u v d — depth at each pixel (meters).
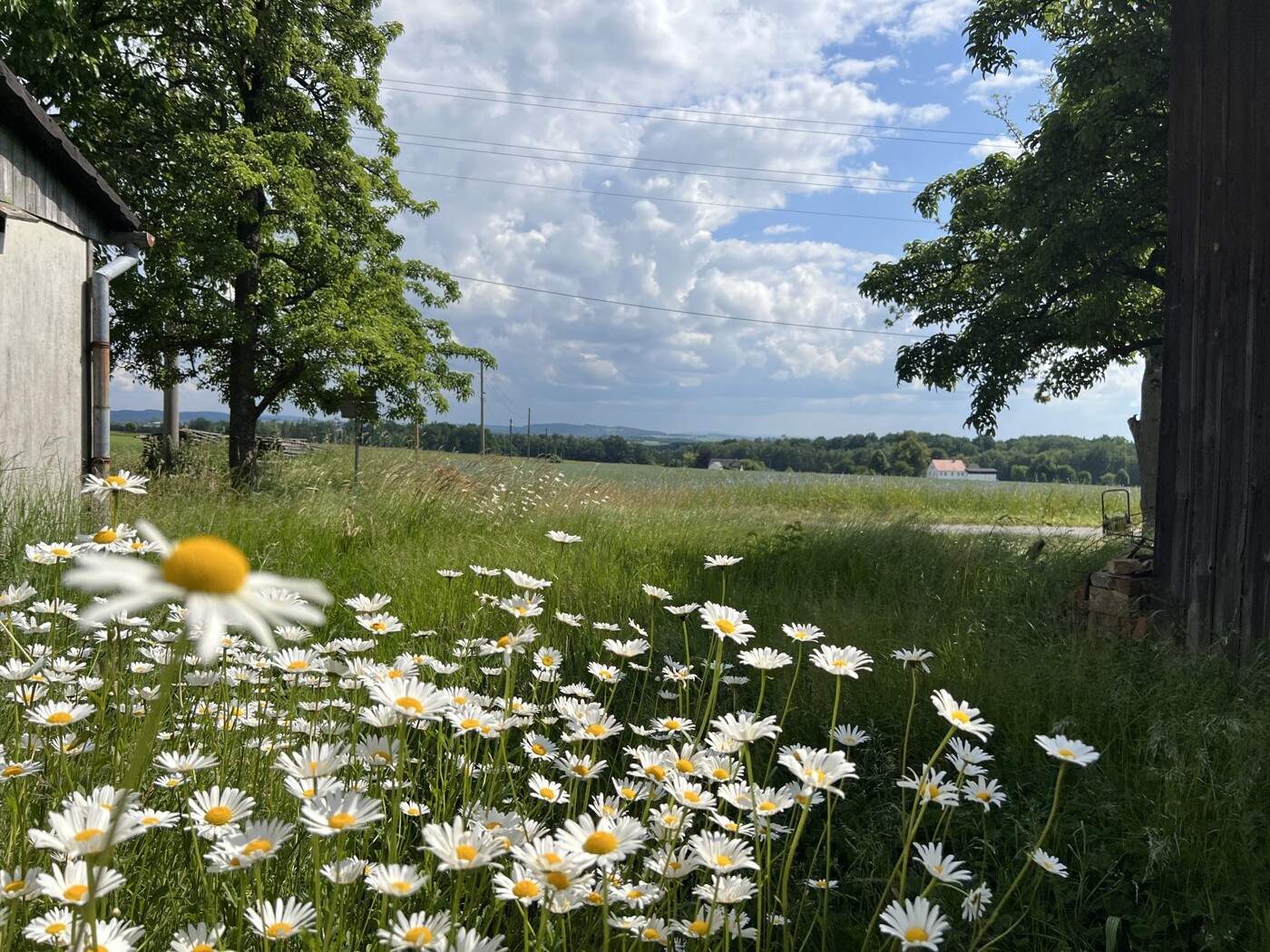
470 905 1.70
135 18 14.55
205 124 15.26
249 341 16.14
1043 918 2.42
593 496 11.23
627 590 5.73
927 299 13.92
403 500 9.50
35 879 1.30
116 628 2.37
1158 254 11.91
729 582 6.59
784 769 3.34
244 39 15.38
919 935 1.46
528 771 2.73
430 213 18.86
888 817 2.97
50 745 1.92
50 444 7.93
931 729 3.65
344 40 17.73
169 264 14.87
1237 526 4.74
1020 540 8.90
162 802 1.86
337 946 1.40
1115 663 4.18
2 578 4.09
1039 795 3.12
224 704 2.42
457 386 19.56
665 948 1.67
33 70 11.73
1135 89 10.39
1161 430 5.25
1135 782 3.15
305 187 15.65
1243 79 4.86
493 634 4.29
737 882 1.61
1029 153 12.43
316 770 1.51
